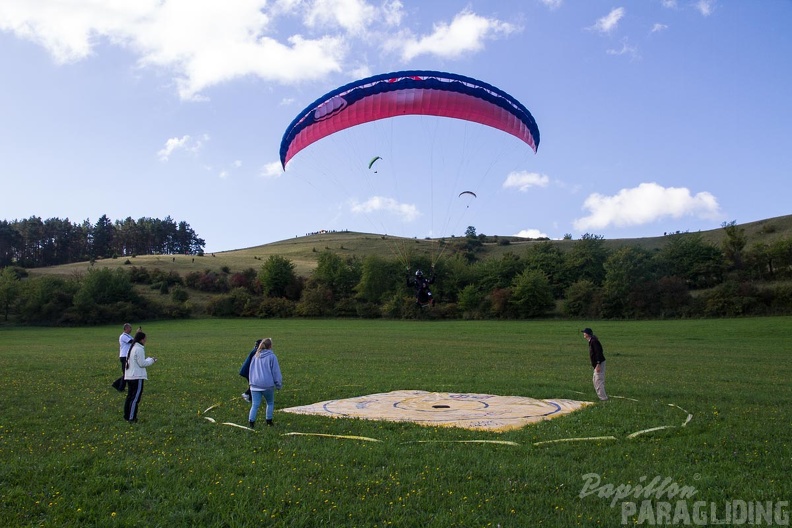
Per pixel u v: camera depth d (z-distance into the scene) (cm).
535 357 3150
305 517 729
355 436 1157
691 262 9000
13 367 2503
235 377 2153
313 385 1958
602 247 9794
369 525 713
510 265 9544
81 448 1073
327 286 9438
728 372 2444
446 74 2008
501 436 1145
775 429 1198
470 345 4062
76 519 729
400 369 2511
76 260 16638
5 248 14875
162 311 8444
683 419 1312
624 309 7506
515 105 2102
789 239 8712
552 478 875
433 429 1214
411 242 15188
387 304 8362
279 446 1080
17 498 799
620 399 1647
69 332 6372
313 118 2056
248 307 8806
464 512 745
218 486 842
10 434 1197
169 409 1471
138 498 800
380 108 1994
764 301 6825
